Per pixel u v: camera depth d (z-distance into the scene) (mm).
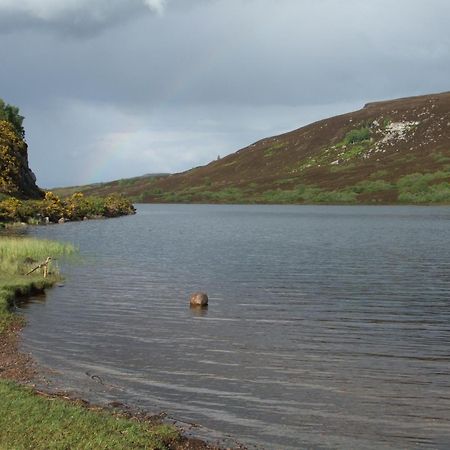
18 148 107938
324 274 33312
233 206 175000
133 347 17266
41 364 15297
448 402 12961
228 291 27531
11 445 9492
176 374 14742
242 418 12016
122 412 11961
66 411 11117
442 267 36188
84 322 20500
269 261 39750
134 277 31734
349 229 70750
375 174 183375
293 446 10789
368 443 10961
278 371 15078
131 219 102438
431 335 19062
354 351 17047
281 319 21422
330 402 12945
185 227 78625
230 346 17516
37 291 26516
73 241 54938
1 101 126875
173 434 10781
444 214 104125
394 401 13016
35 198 102125
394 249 47406
